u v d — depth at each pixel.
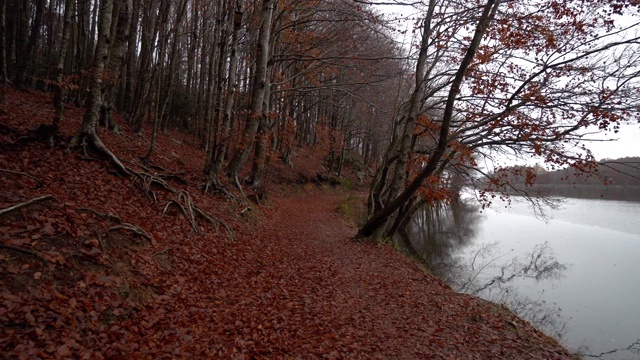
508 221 31.78
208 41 25.41
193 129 27.58
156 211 9.02
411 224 28.41
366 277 10.33
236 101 20.53
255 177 20.06
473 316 8.09
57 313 4.45
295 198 27.59
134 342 4.75
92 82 8.98
